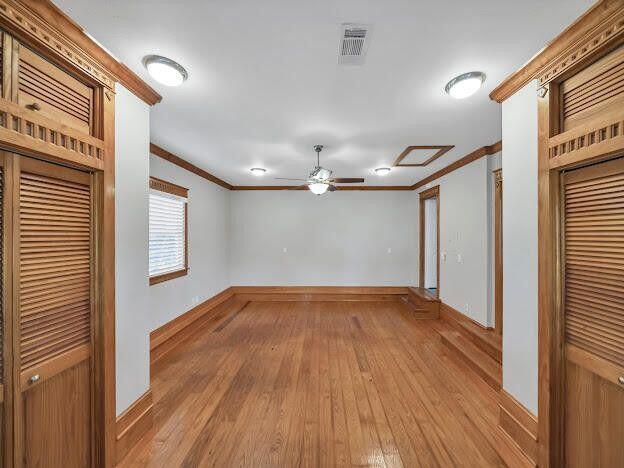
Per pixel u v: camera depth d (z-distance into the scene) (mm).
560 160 1538
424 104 2387
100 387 1666
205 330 4375
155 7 1374
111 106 1726
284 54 1738
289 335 4156
